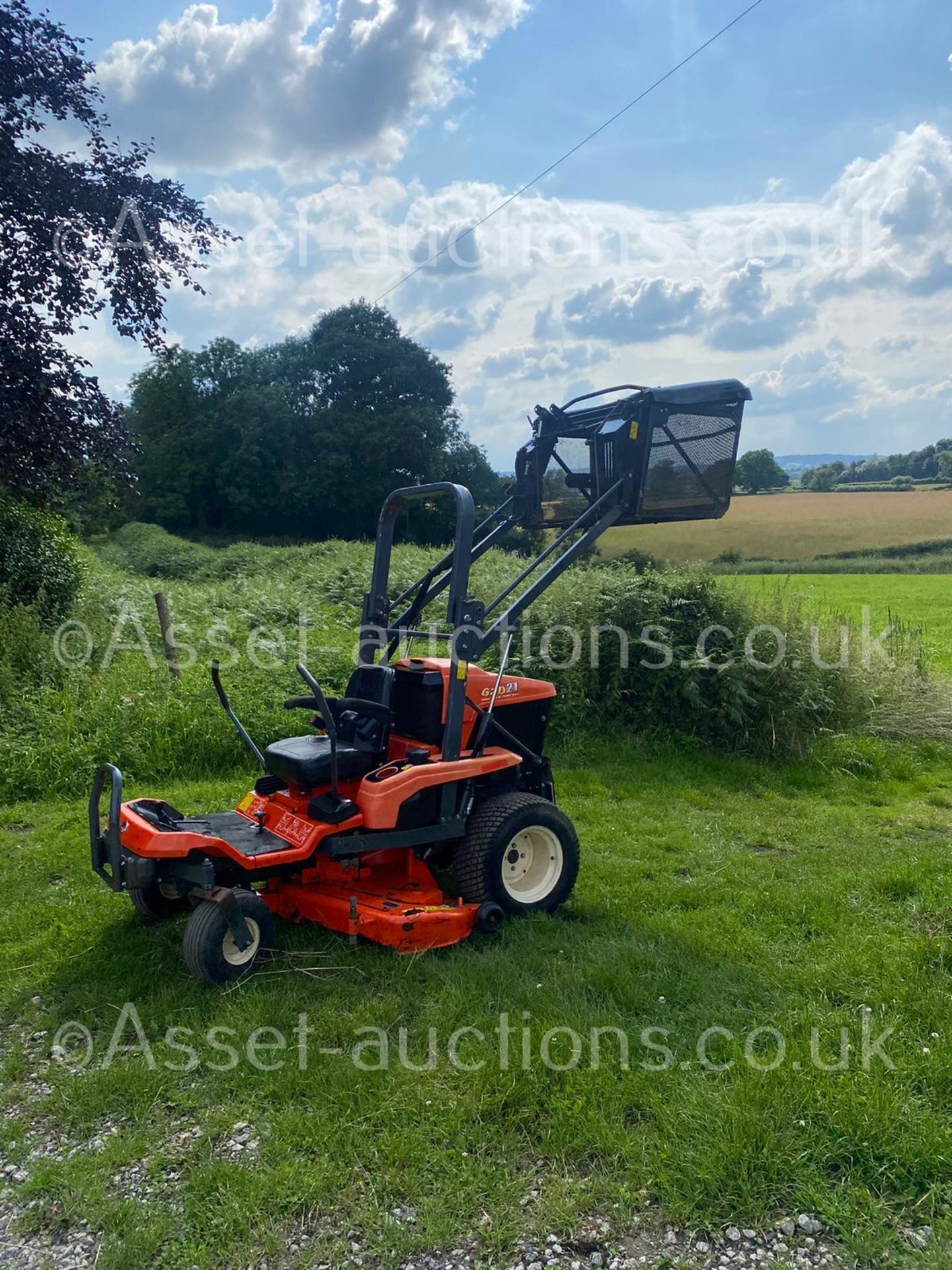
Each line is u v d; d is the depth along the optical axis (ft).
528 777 18.07
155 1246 9.09
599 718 29.96
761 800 25.85
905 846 21.18
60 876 19.25
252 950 14.37
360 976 14.21
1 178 36.47
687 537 76.28
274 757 15.51
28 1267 9.00
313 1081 11.50
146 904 16.20
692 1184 9.72
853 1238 9.07
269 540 143.13
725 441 18.33
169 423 152.87
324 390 147.02
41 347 38.96
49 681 30.04
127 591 55.11
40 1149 10.71
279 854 14.56
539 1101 11.07
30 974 14.78
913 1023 12.61
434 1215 9.41
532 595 16.65
